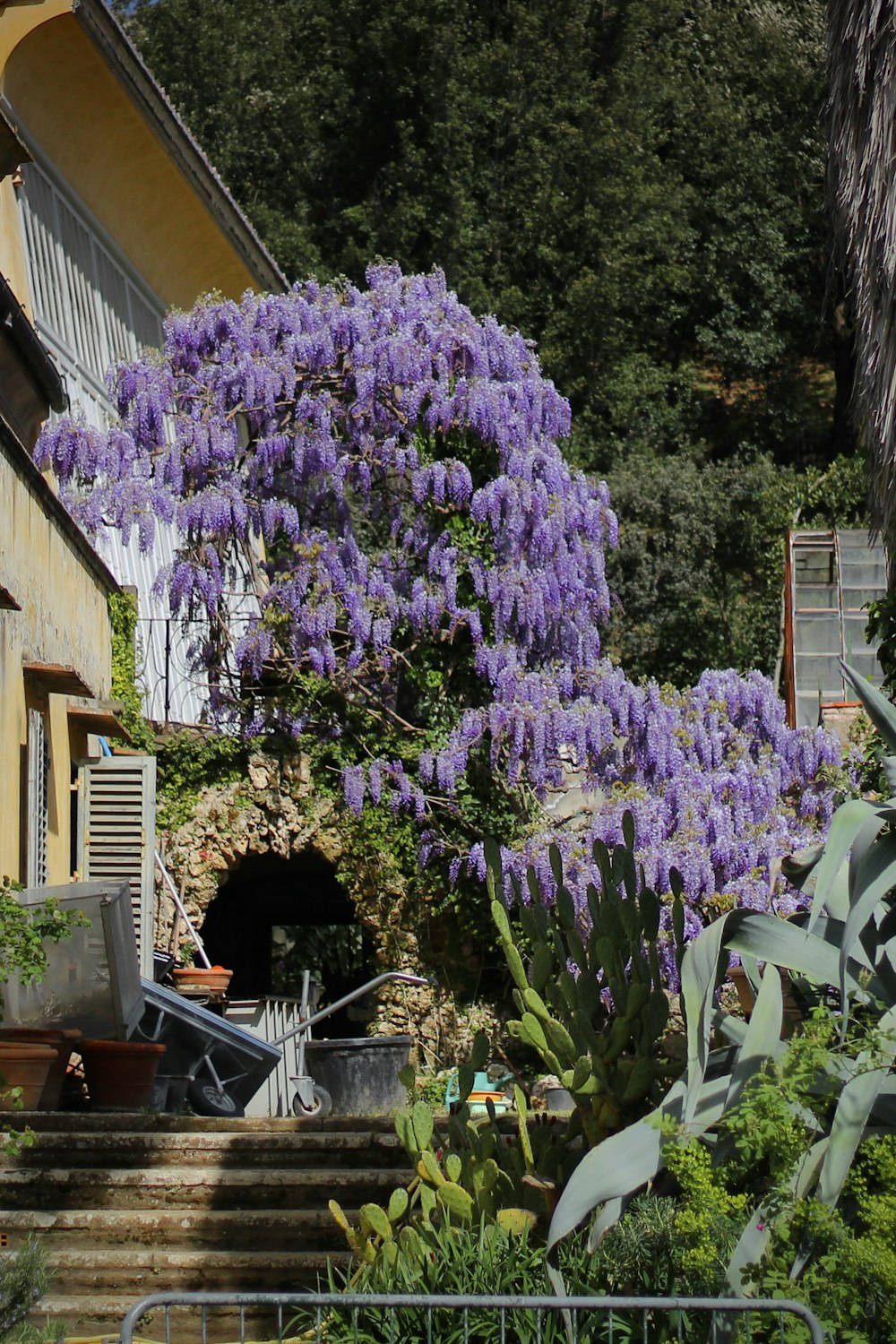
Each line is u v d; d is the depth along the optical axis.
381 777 15.28
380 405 16.14
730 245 30.94
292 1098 13.16
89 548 12.72
